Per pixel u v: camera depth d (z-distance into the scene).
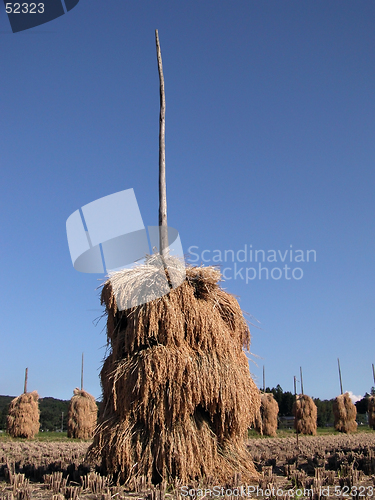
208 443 6.30
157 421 6.18
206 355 6.50
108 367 6.72
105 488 6.04
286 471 7.71
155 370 6.13
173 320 6.36
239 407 6.44
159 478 6.21
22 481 6.97
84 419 24.20
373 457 8.30
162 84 8.38
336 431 31.94
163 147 8.02
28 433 23.64
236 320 7.20
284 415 58.62
